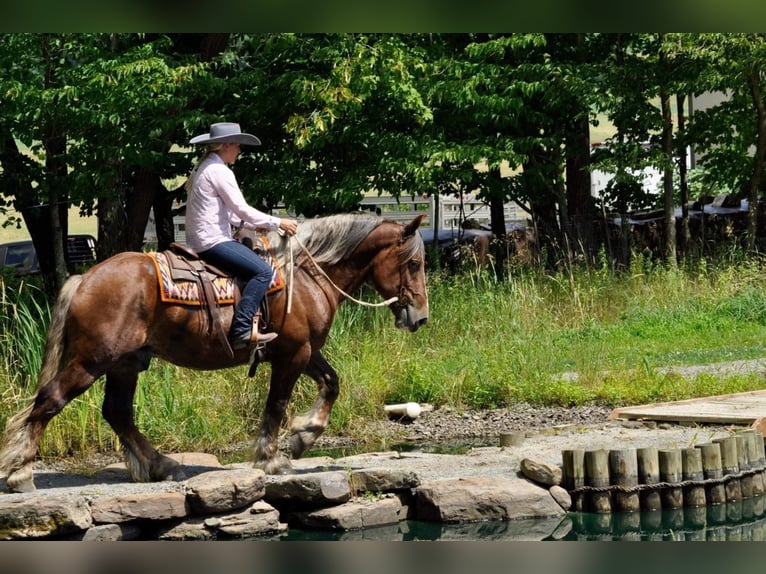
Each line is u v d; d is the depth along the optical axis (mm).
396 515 8492
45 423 7879
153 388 11484
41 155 16484
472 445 11359
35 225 18875
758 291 18688
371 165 17844
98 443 10727
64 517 7410
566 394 12977
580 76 19609
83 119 15484
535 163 20375
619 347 15680
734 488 9414
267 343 8570
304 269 8656
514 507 8594
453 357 14688
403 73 16453
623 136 21375
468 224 24281
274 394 8734
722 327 17281
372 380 13078
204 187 8242
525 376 13844
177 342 8148
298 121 15984
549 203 21984
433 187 18438
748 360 15016
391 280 8922
